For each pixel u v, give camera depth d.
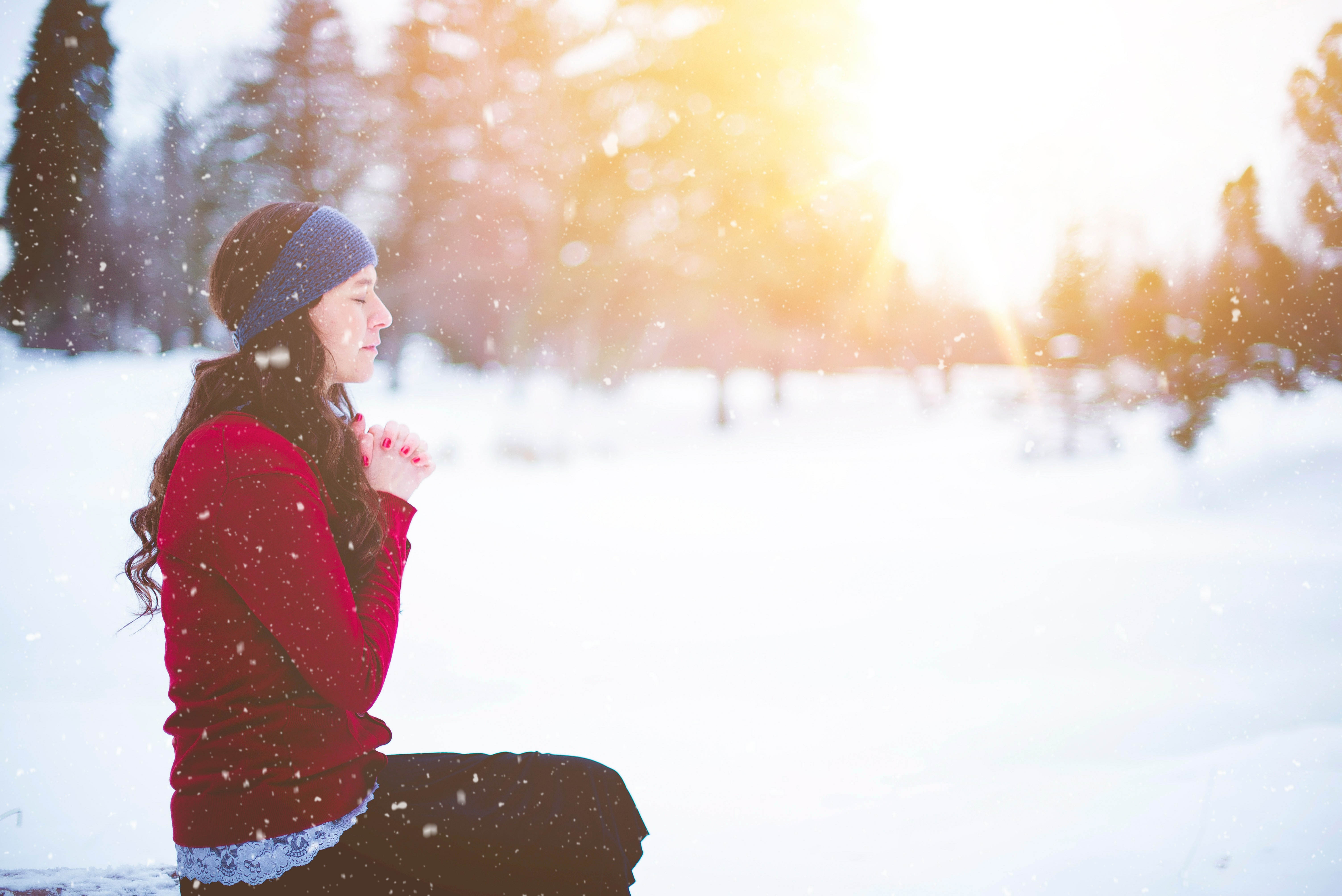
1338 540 8.46
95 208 16.97
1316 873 2.19
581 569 7.95
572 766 1.37
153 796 2.89
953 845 2.48
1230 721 3.58
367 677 1.17
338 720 1.19
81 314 24.70
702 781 3.09
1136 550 8.34
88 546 7.41
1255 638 5.04
